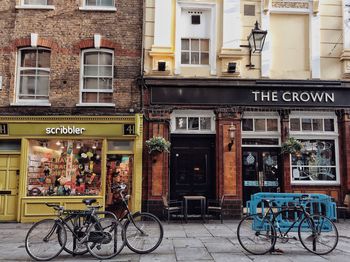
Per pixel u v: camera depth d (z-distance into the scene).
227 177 11.98
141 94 12.22
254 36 11.63
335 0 12.92
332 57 12.66
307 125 12.58
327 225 7.50
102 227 7.23
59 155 12.17
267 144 12.49
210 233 9.56
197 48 12.80
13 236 9.59
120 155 12.20
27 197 11.77
